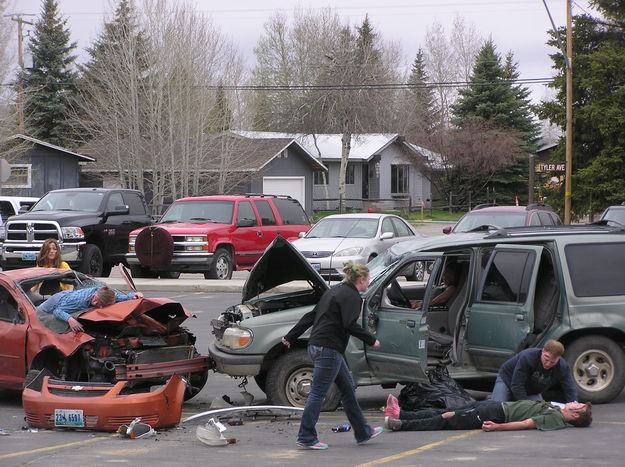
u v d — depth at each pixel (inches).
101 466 299.4
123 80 1679.4
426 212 2630.4
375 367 392.8
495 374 395.5
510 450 312.8
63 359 411.2
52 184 1964.8
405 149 2682.1
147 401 363.9
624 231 414.6
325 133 2484.0
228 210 946.7
